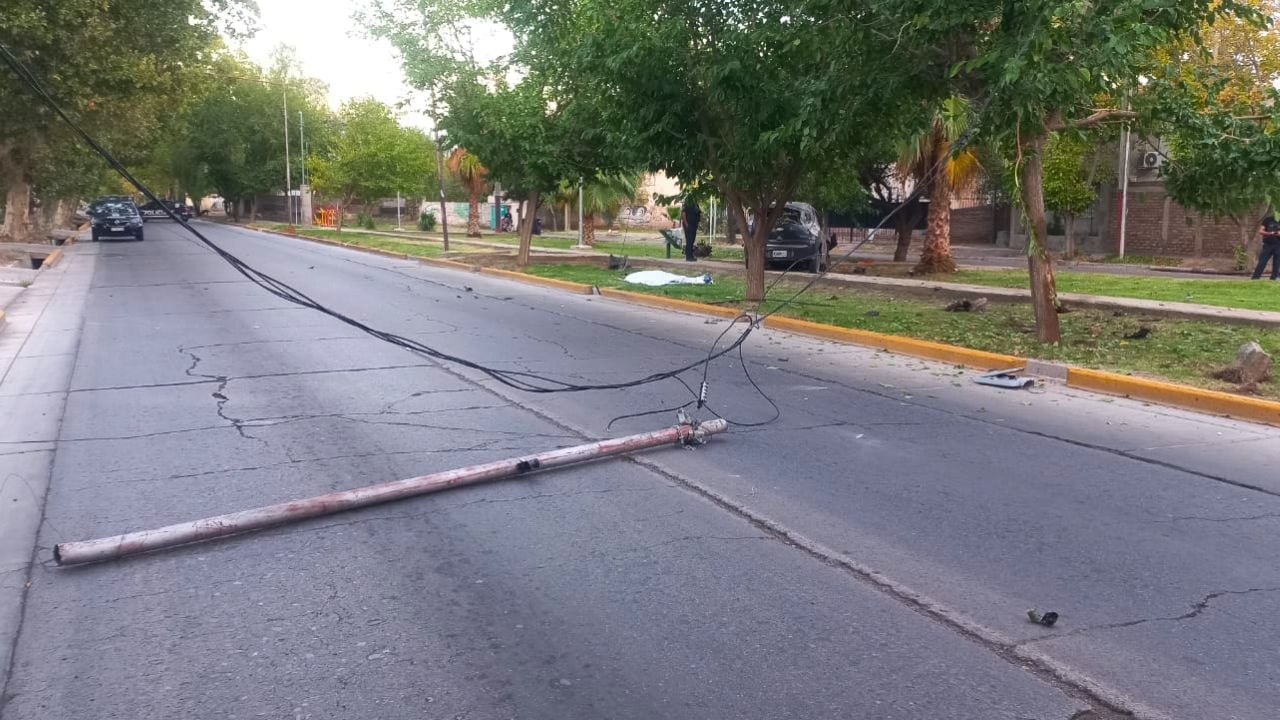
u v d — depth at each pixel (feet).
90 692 12.98
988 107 34.60
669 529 19.12
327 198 199.82
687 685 13.11
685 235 90.53
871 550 18.06
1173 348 39.19
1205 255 103.76
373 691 12.96
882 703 12.63
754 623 14.97
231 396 31.24
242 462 23.67
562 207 185.78
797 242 80.79
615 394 32.09
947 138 72.95
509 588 16.26
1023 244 124.36
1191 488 22.25
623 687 13.07
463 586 16.34
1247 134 37.35
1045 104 34.99
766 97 48.03
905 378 36.01
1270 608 15.65
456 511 20.11
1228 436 27.40
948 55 38.55
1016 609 15.53
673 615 15.24
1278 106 36.42
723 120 51.85
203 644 14.30
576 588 16.25
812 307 54.75
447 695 12.87
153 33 80.69
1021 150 37.11
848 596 15.98
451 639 14.44
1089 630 14.80
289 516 19.20
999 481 22.62
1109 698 12.78
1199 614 15.40
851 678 13.28
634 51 47.96
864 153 60.95
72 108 78.54
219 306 55.36
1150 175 108.37
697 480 22.38
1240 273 83.46
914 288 62.23
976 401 31.94
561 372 36.04
